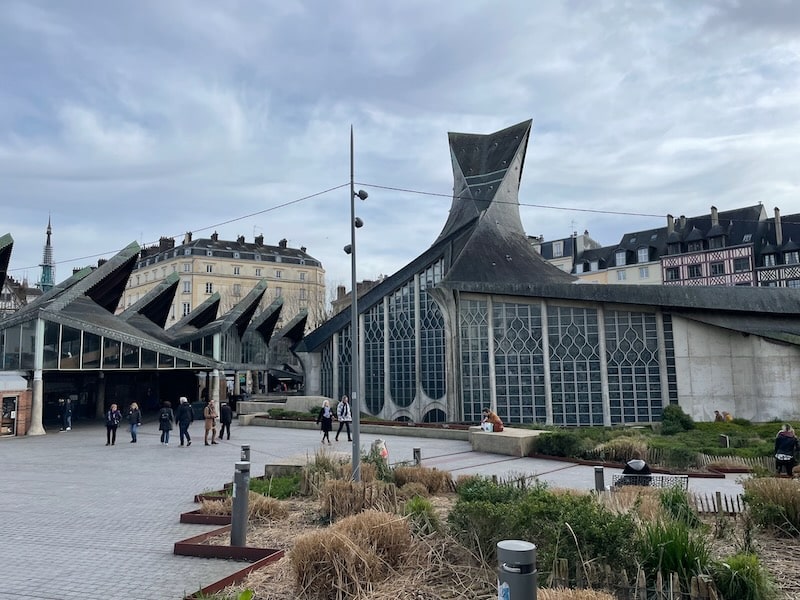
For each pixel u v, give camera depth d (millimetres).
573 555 6180
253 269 86688
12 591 6684
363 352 37219
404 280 35719
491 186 39531
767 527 8398
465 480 11875
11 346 28078
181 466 16812
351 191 14711
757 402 26516
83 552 8258
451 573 6609
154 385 43594
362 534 6758
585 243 79688
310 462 13781
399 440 24109
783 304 26703
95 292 36000
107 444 22266
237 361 46281
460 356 31953
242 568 7324
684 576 5816
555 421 29797
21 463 17578
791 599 5898
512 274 34531
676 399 27750
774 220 60000
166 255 86250
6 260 29703
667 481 11711
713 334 27609
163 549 8406
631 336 28938
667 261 64438
